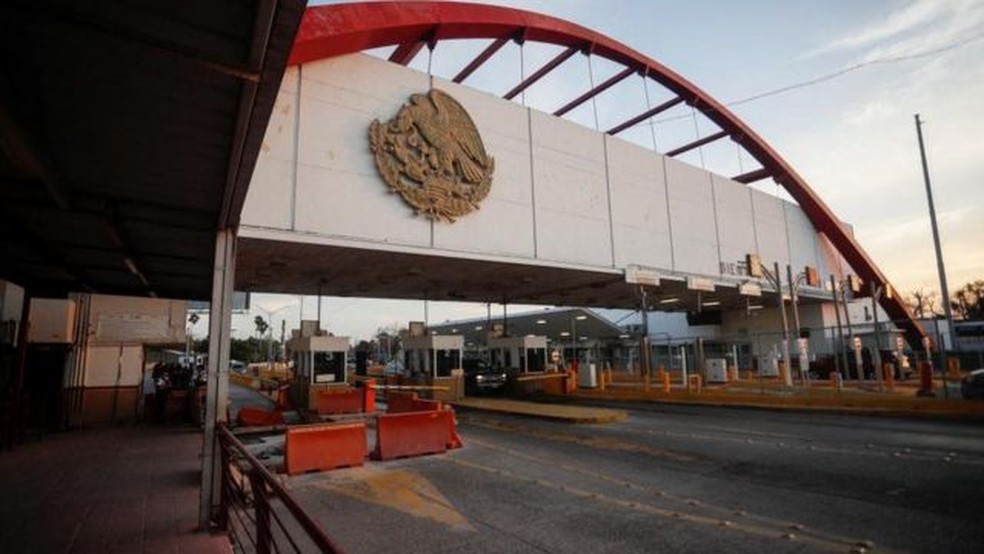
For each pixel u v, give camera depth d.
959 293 68.88
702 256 31.14
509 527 6.36
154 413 16.56
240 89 4.30
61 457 10.09
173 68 4.02
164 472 8.66
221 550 5.12
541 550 5.57
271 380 36.75
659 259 28.08
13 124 4.51
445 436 11.80
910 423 14.71
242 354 107.25
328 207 16.39
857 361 26.42
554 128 23.88
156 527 5.84
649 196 28.34
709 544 5.63
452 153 19.55
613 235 25.62
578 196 24.33
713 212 32.94
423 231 18.53
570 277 25.97
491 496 7.84
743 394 21.14
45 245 9.81
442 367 25.88
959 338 40.00
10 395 11.80
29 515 6.27
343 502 7.70
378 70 18.20
